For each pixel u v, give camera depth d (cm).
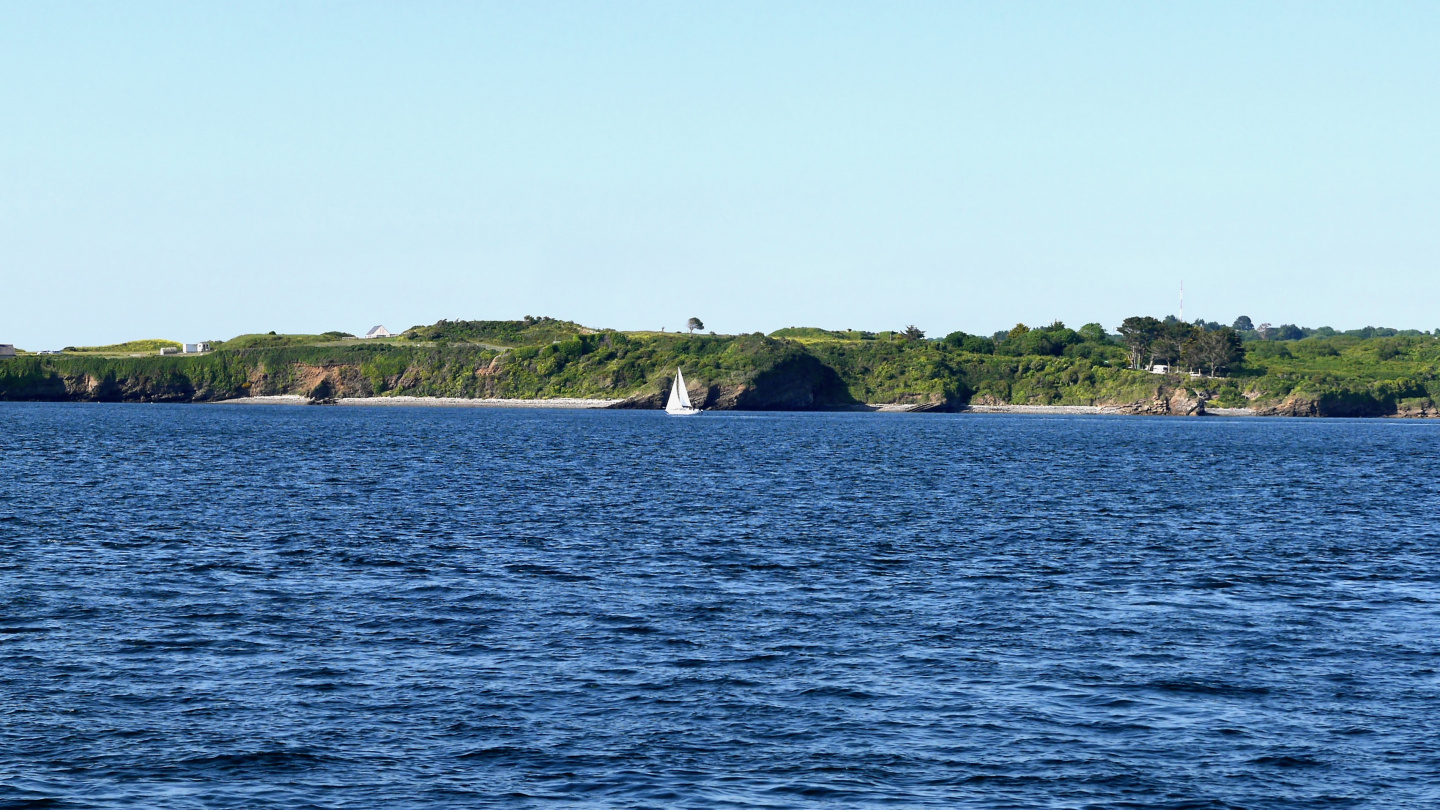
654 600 6819
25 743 4250
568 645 5706
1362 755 4231
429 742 4312
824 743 4328
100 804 3731
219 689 4919
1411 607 6731
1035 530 10238
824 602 6806
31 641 5669
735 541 9331
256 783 3919
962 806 3781
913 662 5425
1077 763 4144
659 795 3844
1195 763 4150
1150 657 5531
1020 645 5756
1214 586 7394
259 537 9288
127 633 5862
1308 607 6712
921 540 9512
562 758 4159
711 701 4806
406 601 6719
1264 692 4969
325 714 4609
